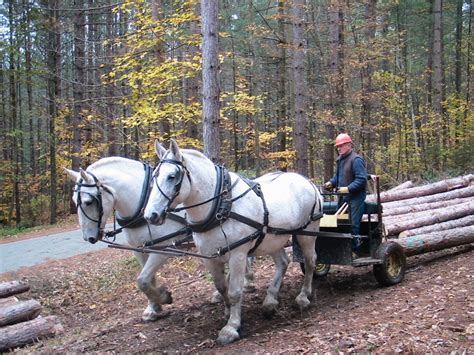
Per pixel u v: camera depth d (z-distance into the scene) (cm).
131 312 768
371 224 748
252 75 1961
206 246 558
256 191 595
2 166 2302
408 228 896
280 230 617
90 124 1755
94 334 657
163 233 639
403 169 1964
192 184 531
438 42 2058
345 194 720
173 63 1089
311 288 703
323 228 729
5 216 2420
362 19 2005
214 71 885
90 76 2198
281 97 2119
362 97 1638
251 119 2261
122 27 2152
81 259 1180
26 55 2012
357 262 689
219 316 680
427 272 777
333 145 1627
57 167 2348
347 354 461
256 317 660
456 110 2056
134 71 1185
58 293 959
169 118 1169
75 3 1936
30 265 1160
